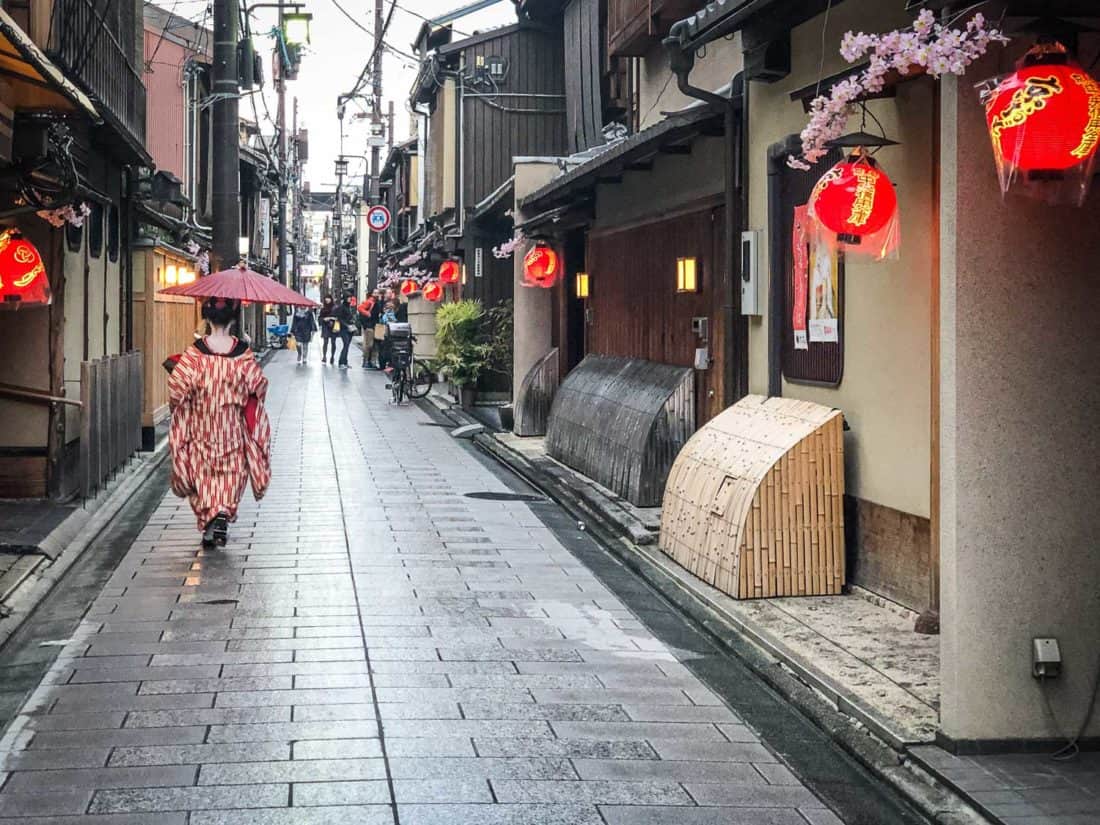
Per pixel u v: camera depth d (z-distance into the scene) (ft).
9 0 35.42
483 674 22.47
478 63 87.56
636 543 34.30
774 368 31.89
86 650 23.63
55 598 27.99
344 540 35.22
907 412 25.46
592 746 18.85
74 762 17.71
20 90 29.48
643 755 18.56
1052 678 17.87
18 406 38.86
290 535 35.86
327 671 22.38
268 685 21.47
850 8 26.96
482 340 81.61
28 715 19.79
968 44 16.26
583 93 65.98
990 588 17.76
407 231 140.15
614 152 40.11
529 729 19.52
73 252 41.57
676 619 27.30
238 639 24.47
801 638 24.08
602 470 43.70
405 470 50.96
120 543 34.63
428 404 85.40
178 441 33.76
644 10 48.26
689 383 39.27
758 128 32.83
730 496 28.60
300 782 17.03
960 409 17.62
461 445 61.46
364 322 146.10
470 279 83.97
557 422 51.90
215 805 16.17
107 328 48.16
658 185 42.98
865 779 17.92
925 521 24.89
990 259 17.53
